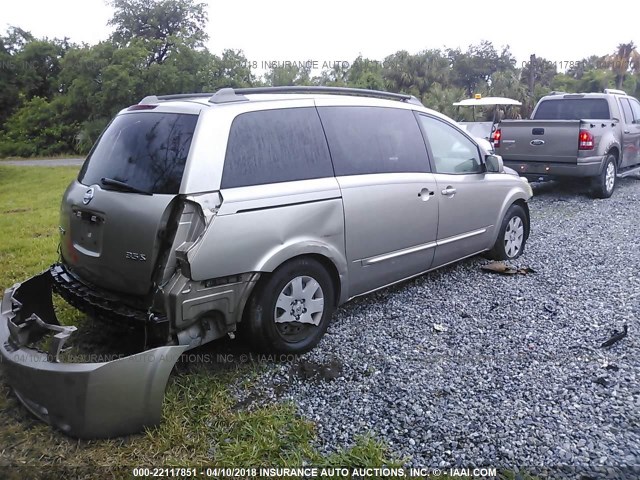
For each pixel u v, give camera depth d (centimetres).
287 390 346
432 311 465
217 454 287
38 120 3475
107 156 372
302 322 384
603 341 404
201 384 348
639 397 330
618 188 1105
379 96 471
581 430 301
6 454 288
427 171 479
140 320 327
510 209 590
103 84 3164
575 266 579
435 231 486
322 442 297
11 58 2203
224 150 343
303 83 2948
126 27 3528
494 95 3291
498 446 290
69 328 305
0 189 1499
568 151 920
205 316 337
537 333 420
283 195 361
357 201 409
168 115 357
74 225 375
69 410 288
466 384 350
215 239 326
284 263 367
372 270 434
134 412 295
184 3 3522
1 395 343
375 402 332
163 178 331
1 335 329
